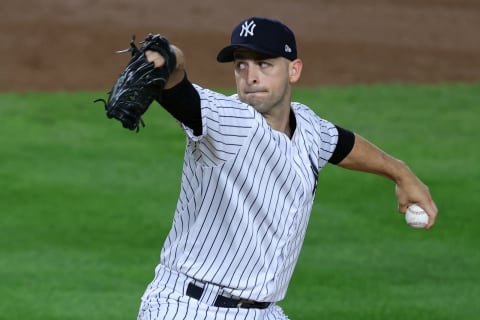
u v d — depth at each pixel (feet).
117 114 41.93
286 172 49.37
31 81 191.11
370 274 105.40
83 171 141.59
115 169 143.02
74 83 191.42
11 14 234.38
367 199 132.36
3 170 140.56
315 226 121.29
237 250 49.39
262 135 48.19
